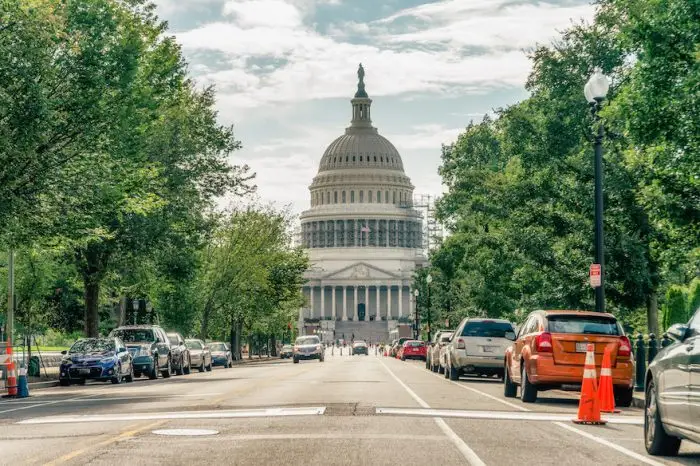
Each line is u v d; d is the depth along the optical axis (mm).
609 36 53062
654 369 13797
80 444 14359
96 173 35719
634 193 35594
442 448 13867
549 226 39531
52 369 61531
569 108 52375
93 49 34594
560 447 14406
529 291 44500
